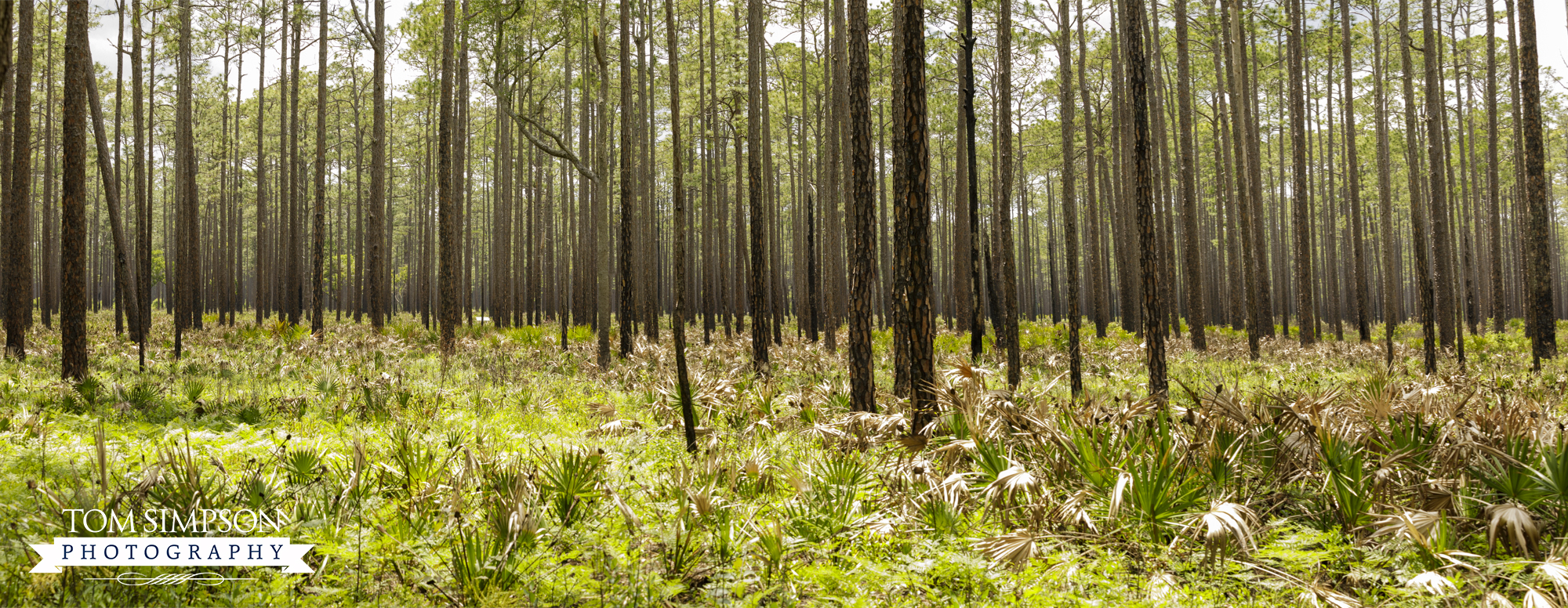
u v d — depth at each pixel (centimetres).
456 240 2683
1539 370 1274
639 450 718
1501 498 457
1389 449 518
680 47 2434
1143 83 871
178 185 2372
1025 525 484
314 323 2191
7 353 1423
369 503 504
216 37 2369
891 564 432
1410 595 382
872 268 877
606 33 2058
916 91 763
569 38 2022
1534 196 1536
